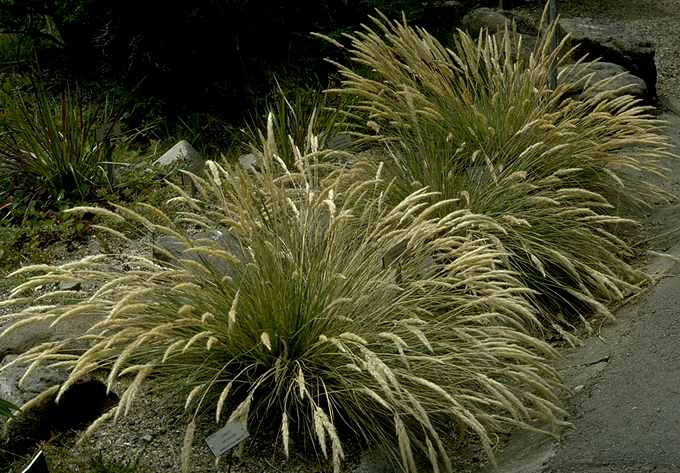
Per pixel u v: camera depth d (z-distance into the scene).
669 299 4.28
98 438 3.66
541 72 5.46
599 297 4.70
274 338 3.69
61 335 4.12
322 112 6.64
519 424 3.38
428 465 3.53
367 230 4.10
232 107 7.18
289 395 3.69
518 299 4.04
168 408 3.78
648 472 3.15
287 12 7.50
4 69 7.60
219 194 4.15
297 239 3.96
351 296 3.84
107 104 6.66
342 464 3.53
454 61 7.61
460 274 3.94
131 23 6.88
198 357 3.75
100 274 3.82
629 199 5.36
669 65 8.29
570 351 4.27
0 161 5.98
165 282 3.91
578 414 3.60
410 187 4.92
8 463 3.58
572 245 4.78
